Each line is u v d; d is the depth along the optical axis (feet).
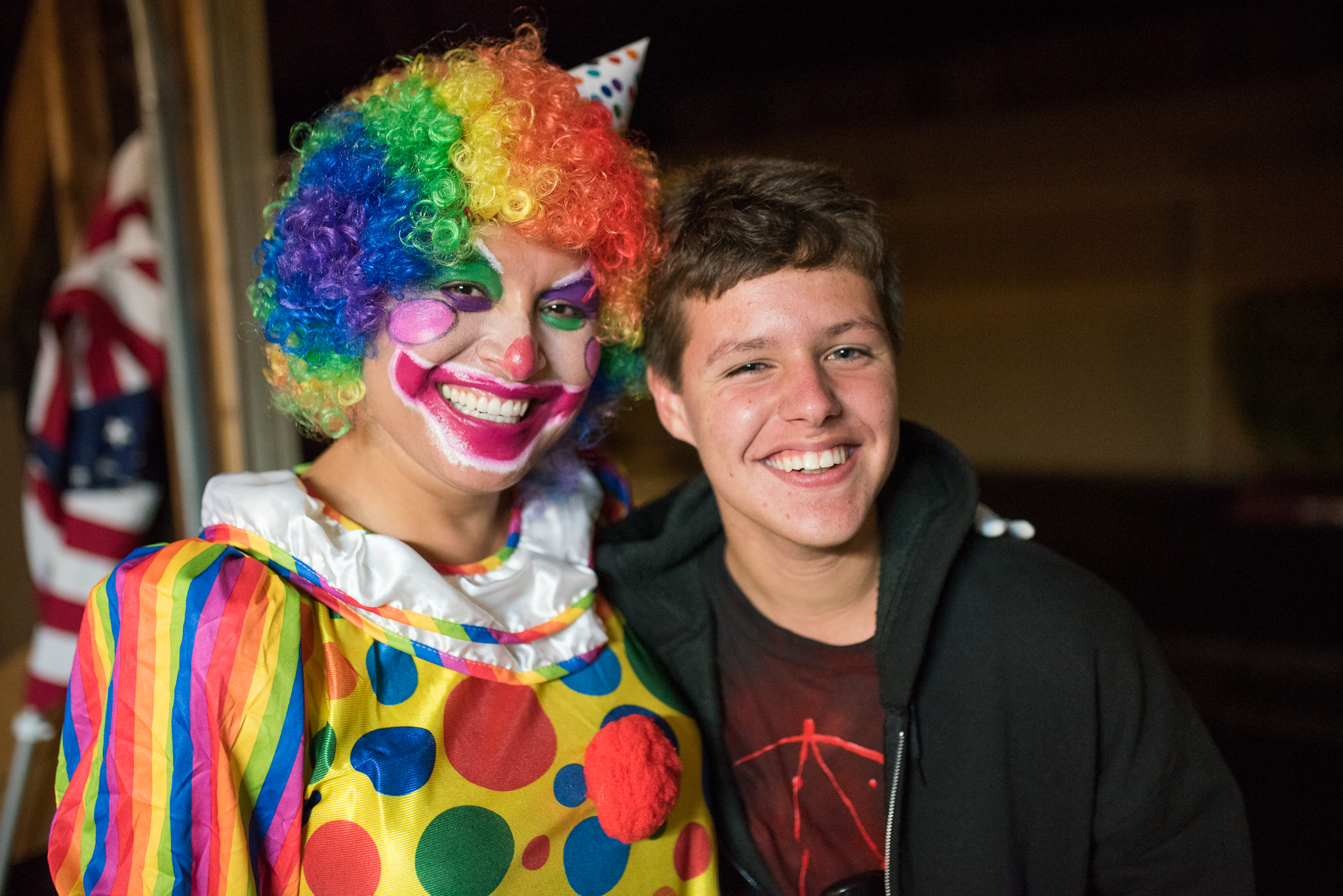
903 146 37.17
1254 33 31.50
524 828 3.35
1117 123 34.14
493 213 3.30
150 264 6.61
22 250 8.26
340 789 3.10
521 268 3.37
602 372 4.28
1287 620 16.70
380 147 3.34
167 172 5.86
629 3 12.80
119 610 3.05
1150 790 3.92
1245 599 18.19
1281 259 32.94
